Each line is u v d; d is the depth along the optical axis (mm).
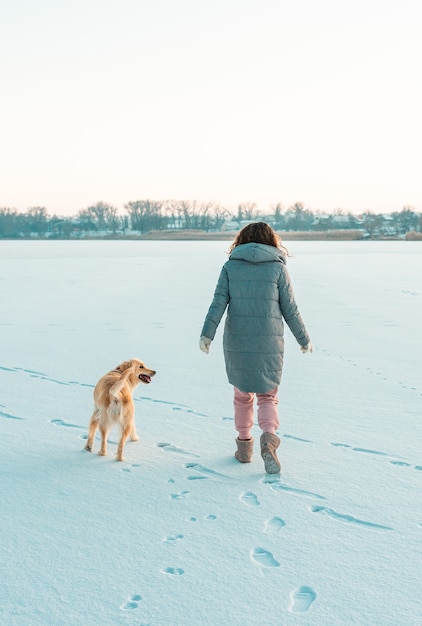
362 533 3234
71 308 13953
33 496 3711
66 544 3105
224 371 7414
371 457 4418
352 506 3578
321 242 101812
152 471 4141
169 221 157750
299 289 18609
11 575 2801
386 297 16391
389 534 3225
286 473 4105
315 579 2775
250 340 4129
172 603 2580
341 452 4523
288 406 5812
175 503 3619
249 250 4184
